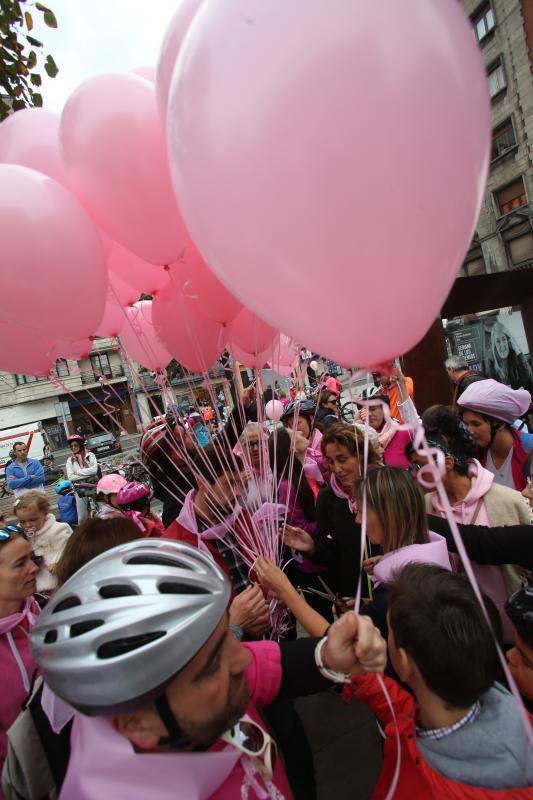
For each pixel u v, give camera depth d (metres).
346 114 0.70
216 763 0.74
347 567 1.95
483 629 0.86
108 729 0.75
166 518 2.44
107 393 2.31
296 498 2.37
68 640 0.72
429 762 0.88
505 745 0.83
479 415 2.26
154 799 0.70
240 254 0.89
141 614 0.70
